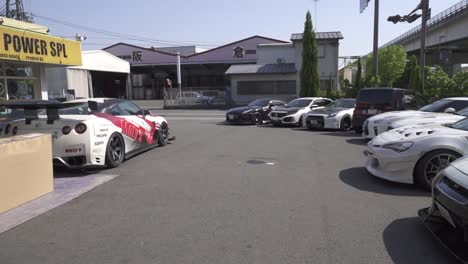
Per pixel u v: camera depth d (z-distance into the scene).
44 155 5.50
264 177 6.47
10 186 4.86
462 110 8.80
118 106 8.27
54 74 34.38
